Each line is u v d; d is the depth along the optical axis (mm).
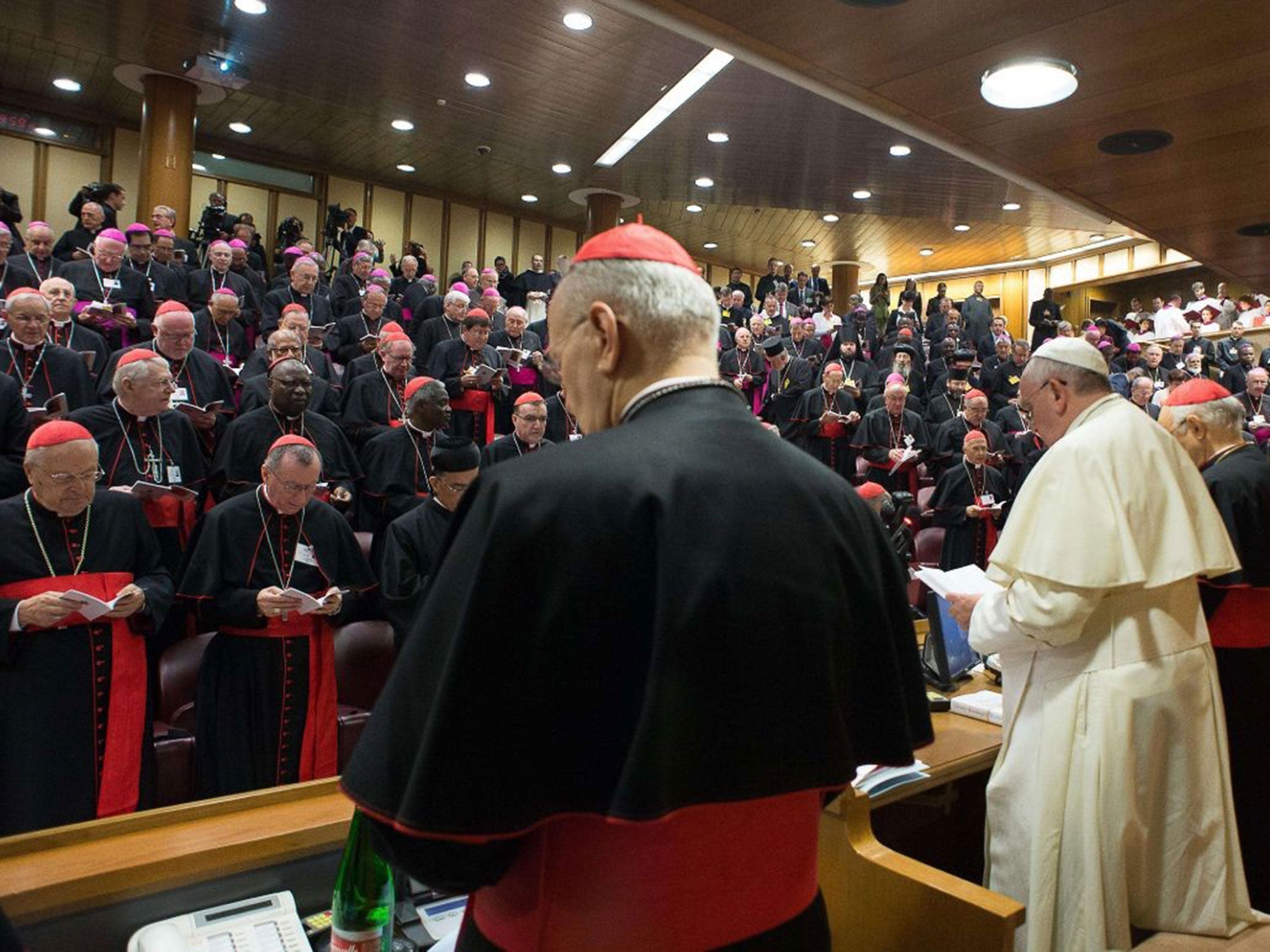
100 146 15000
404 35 10078
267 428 5637
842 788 945
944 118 3395
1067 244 21172
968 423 9109
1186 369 11805
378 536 5406
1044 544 2369
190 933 1580
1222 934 2402
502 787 858
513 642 875
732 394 1101
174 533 5023
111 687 3363
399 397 7074
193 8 9742
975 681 3520
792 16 2678
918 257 22500
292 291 9031
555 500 909
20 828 3172
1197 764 2430
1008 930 1842
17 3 9805
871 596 1065
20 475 4566
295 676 3801
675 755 842
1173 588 2479
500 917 990
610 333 1100
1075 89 3123
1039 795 2406
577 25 9523
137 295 7973
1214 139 3521
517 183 16891
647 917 918
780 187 15078
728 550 917
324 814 1850
